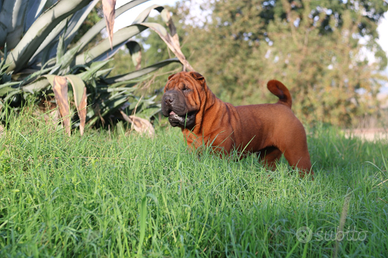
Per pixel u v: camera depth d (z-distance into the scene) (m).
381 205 2.74
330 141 6.41
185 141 3.76
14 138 3.21
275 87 4.44
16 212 2.14
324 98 15.96
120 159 3.01
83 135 4.12
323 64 16.80
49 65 5.39
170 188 2.60
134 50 6.52
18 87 4.77
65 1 4.41
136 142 3.82
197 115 3.64
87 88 5.06
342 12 19.42
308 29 17.53
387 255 2.05
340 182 3.50
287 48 16.83
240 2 18.98
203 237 2.13
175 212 2.27
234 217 2.36
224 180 2.92
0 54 5.12
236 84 18.56
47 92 4.88
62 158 3.10
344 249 2.09
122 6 5.82
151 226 2.10
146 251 1.94
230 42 18.50
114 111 5.48
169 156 3.38
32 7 5.73
